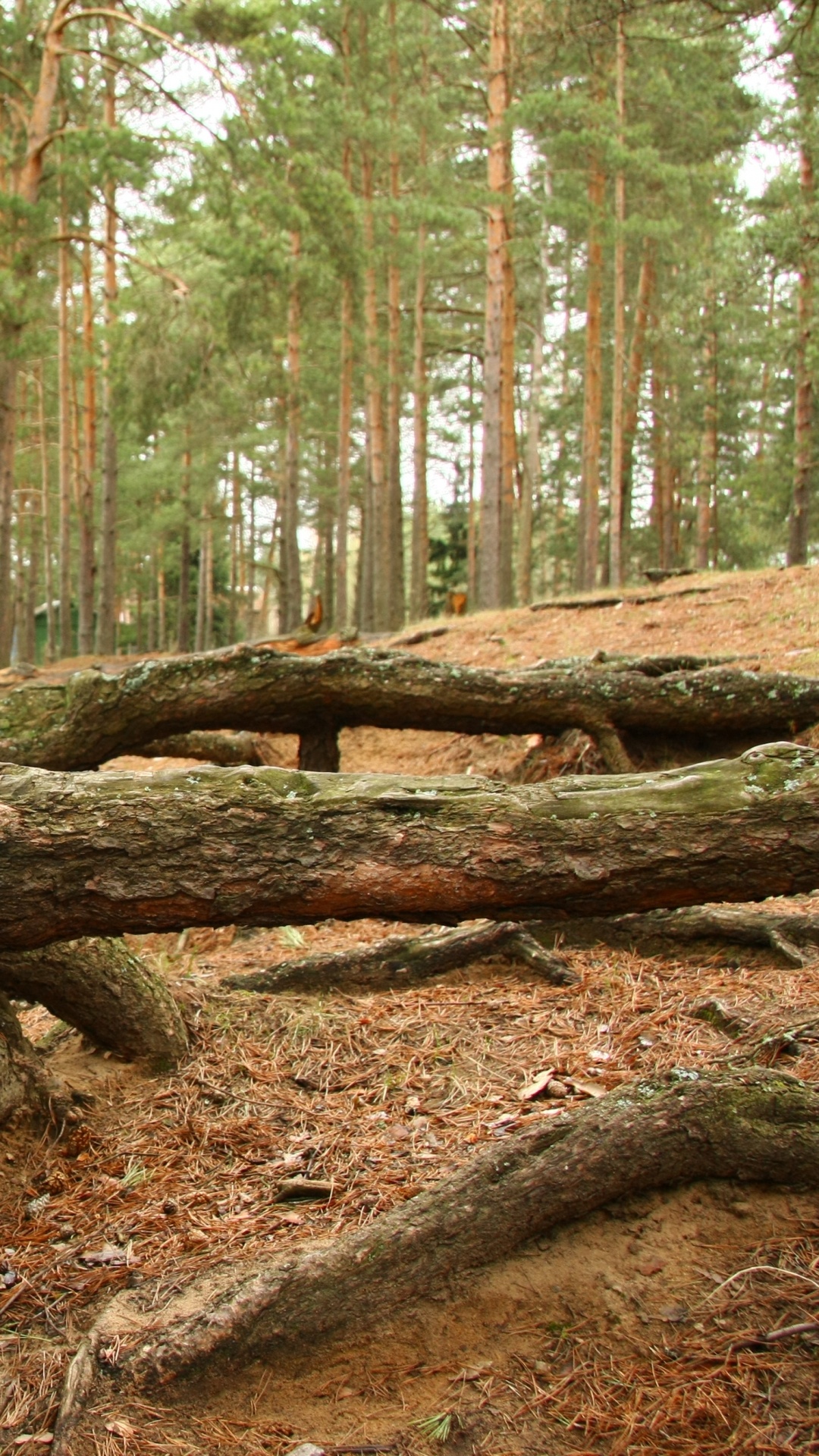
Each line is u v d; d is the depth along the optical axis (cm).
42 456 3766
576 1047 382
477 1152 313
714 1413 212
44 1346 254
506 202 1933
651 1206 266
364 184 2425
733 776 286
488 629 1377
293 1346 236
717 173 2302
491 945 471
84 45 1875
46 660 2764
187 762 993
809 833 277
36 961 359
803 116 1950
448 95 2455
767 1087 273
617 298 2356
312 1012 425
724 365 3019
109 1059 382
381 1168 312
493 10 1933
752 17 863
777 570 1489
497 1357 233
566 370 3800
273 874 273
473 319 3691
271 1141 333
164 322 1673
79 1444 220
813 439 2405
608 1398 220
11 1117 338
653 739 719
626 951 478
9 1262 285
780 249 1739
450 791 284
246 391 2039
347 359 2519
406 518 5875
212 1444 219
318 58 1535
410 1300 243
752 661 830
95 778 279
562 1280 248
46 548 3644
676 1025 393
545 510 4569
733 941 465
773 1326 231
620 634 1207
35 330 1526
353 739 1002
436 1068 376
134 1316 254
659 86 2145
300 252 2014
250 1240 283
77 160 1479
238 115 1471
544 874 277
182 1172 320
